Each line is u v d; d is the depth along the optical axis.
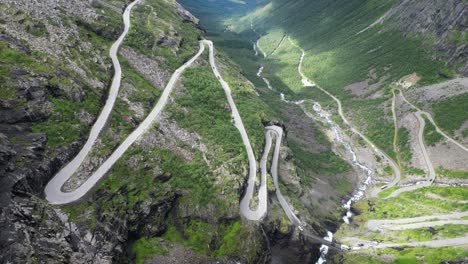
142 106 145.62
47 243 87.50
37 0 153.88
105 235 98.62
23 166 95.12
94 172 111.06
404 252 132.38
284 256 130.88
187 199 124.56
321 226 149.75
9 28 132.12
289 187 158.12
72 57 140.75
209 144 147.00
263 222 129.12
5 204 85.06
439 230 143.88
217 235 121.62
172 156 131.75
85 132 119.62
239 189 134.00
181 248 113.81
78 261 89.81
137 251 107.19
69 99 122.88
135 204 111.44
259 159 157.50
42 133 107.38
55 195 99.56
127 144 125.00
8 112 104.56
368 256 133.00
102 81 143.25
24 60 122.81
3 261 76.38
